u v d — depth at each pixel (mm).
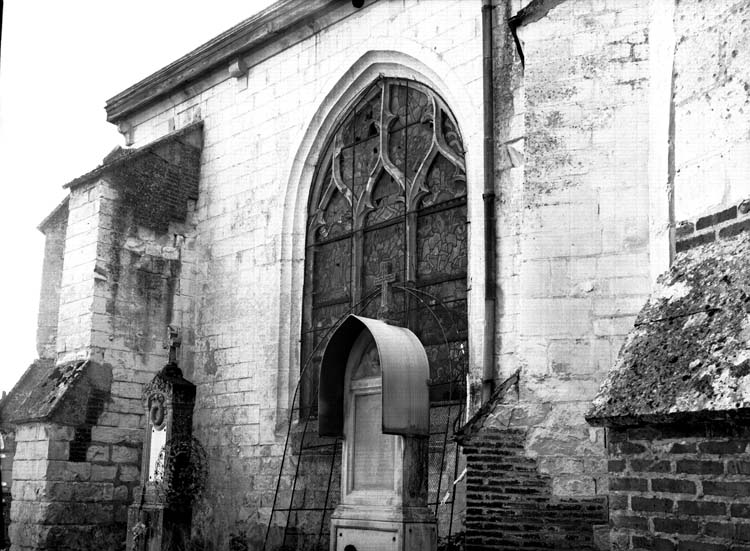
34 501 12516
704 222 4566
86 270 13633
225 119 14555
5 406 15930
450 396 10062
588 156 7551
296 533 11500
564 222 7547
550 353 7438
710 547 3674
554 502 7137
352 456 7227
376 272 11750
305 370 12375
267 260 13156
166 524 11023
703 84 4664
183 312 14297
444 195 11016
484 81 10141
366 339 7316
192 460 11648
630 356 4359
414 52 11367
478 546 7289
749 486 3566
